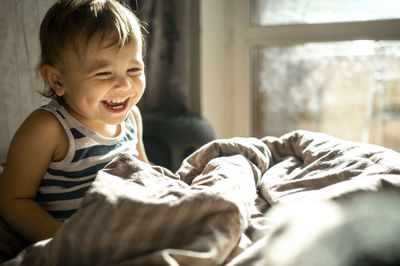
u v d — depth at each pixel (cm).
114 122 80
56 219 72
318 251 47
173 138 161
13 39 95
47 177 78
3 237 69
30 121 76
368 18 180
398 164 67
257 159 84
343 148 79
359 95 191
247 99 205
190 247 48
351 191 54
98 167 82
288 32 191
